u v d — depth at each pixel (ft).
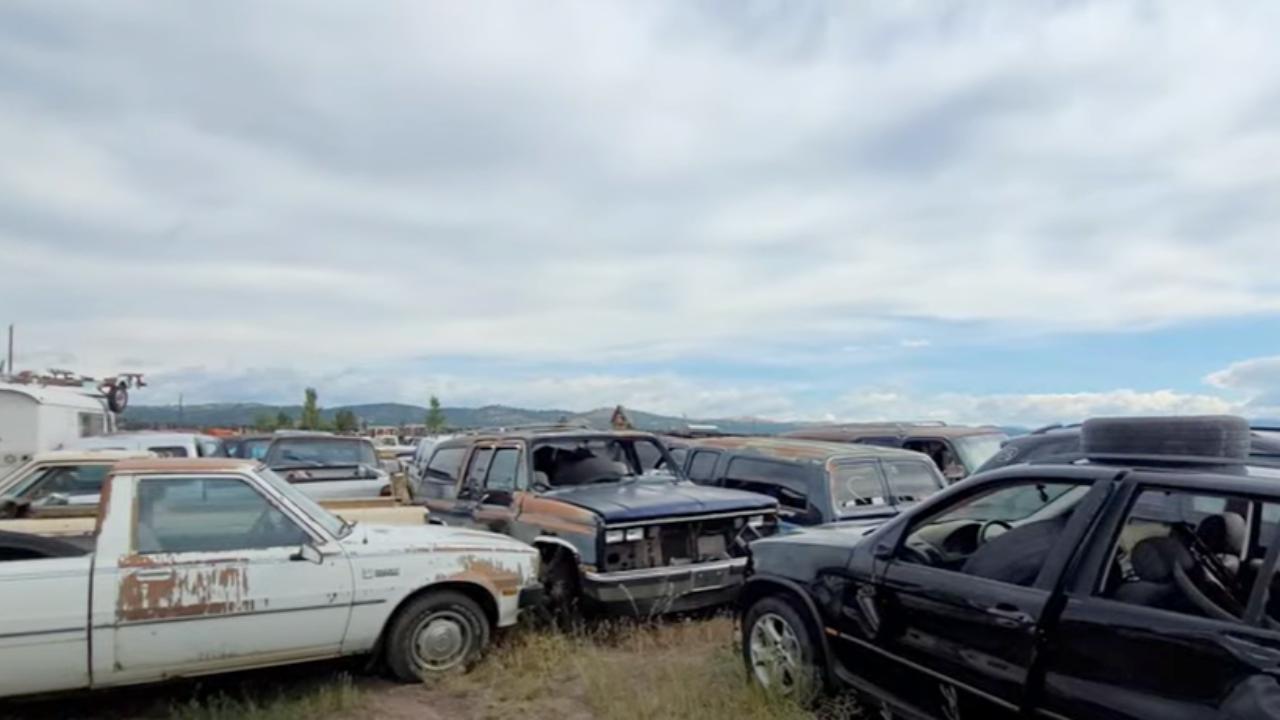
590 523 22.06
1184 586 10.74
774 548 17.33
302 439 45.78
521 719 16.66
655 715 15.97
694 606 22.54
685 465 31.63
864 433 39.50
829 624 15.46
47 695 15.71
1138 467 11.91
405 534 19.97
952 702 12.90
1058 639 11.44
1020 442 26.43
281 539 17.53
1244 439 11.93
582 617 22.43
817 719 15.23
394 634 18.35
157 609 15.96
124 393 59.82
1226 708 9.58
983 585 12.74
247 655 16.79
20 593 15.14
